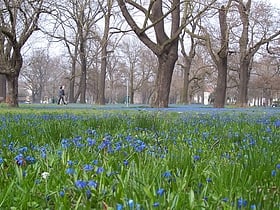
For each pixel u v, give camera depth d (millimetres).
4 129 7020
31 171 3455
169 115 14758
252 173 3426
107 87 103062
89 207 2514
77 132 6910
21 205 2549
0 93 52438
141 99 121500
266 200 2518
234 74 79062
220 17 35062
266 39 42312
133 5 25844
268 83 77438
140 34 26141
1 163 3863
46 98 114500
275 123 9992
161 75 26703
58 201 2609
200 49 74062
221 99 35656
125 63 90062
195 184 3156
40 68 100875
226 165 3742
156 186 2943
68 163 3635
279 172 3461
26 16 26625
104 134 6578
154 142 5828
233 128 8680
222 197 2752
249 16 34062
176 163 3846
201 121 10750
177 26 26594
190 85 84250
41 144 5516
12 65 28125
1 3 25609
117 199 2641
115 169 3670
